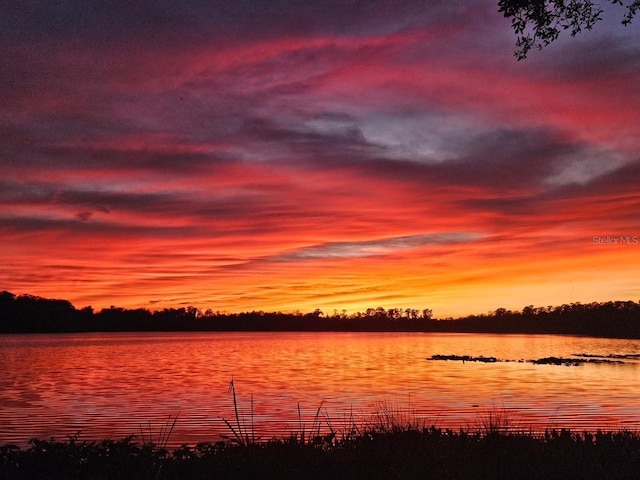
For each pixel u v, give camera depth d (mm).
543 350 83938
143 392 30766
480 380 37000
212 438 15211
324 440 9406
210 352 81625
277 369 48531
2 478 8062
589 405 23188
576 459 8305
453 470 7680
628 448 9047
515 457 8359
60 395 29750
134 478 7895
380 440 9492
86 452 8945
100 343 121125
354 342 122375
